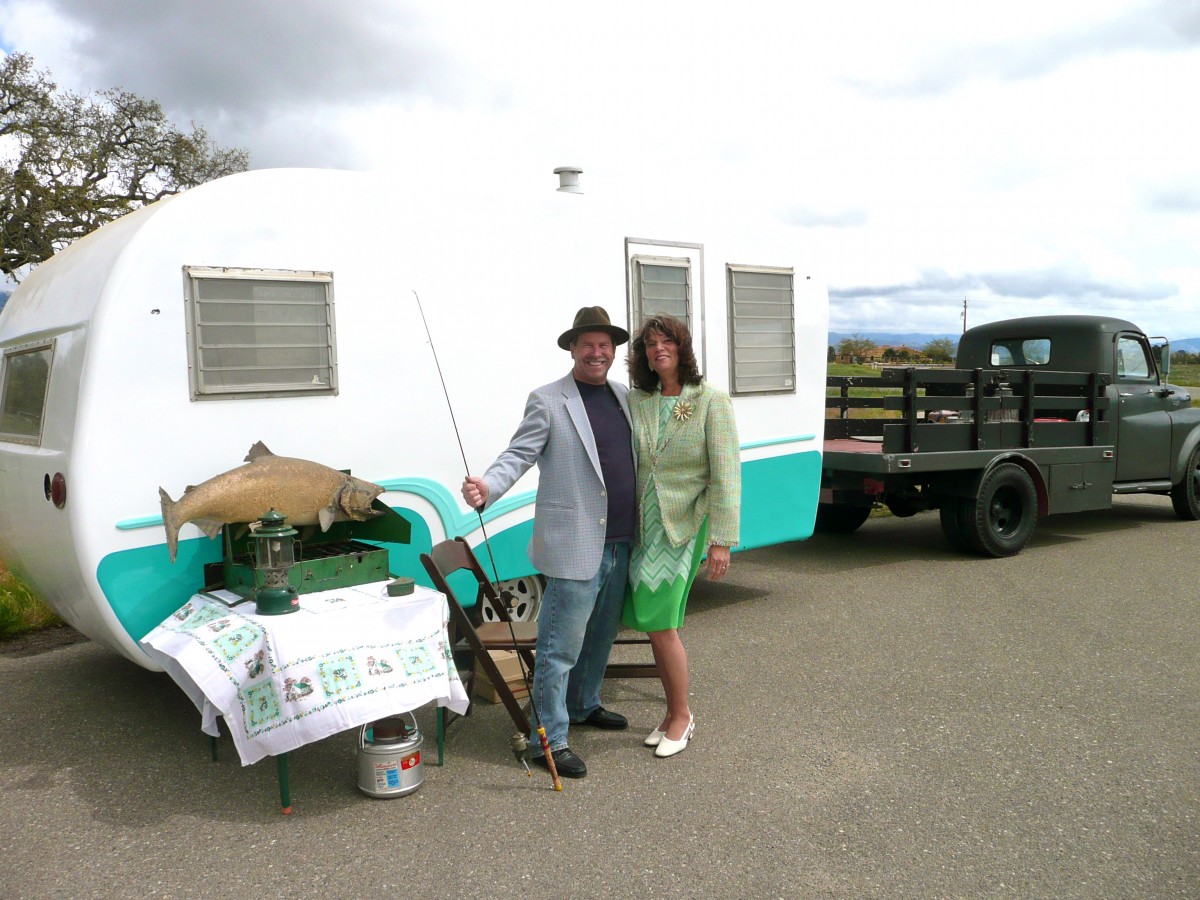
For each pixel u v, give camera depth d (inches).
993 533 291.9
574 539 135.3
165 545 145.3
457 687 135.6
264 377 154.8
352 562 145.1
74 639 212.8
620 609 146.1
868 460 269.7
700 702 168.7
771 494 234.4
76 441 137.9
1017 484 295.4
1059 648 199.5
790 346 236.4
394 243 170.1
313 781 137.9
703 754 146.0
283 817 126.4
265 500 144.6
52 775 140.6
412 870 112.6
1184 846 116.6
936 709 164.2
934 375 276.2
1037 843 117.5
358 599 136.4
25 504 157.2
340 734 155.4
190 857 116.0
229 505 141.3
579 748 149.3
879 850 116.1
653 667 163.8
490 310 183.3
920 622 220.2
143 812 128.3
